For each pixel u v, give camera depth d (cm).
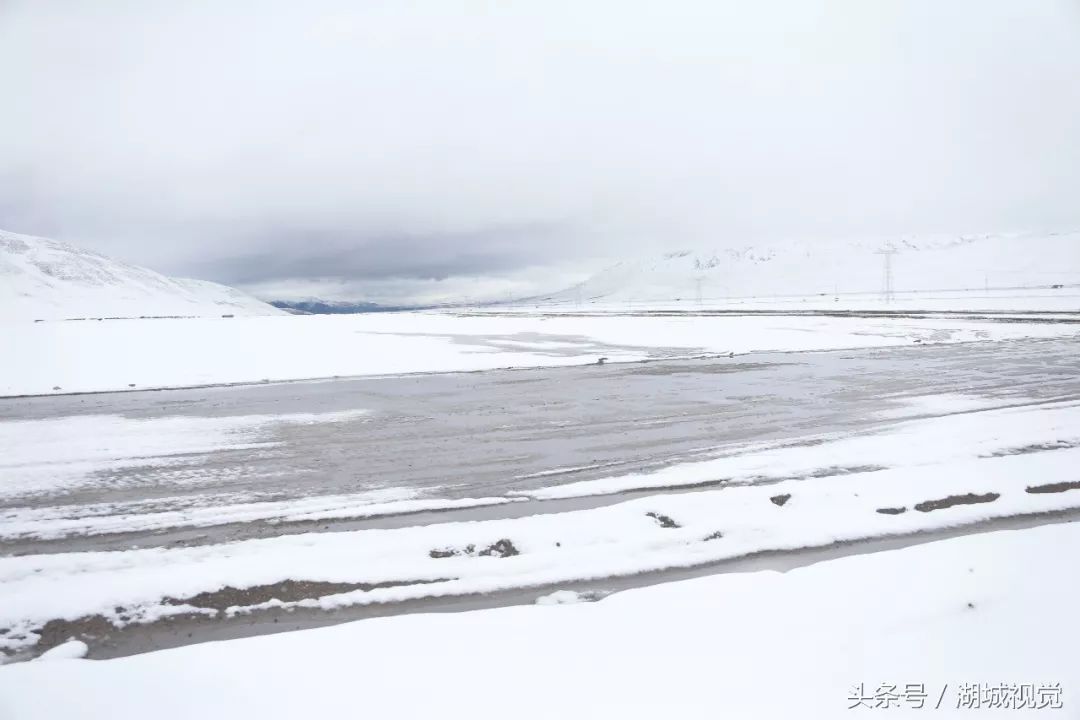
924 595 471
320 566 588
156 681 390
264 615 516
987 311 5538
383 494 824
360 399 1669
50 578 579
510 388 1820
